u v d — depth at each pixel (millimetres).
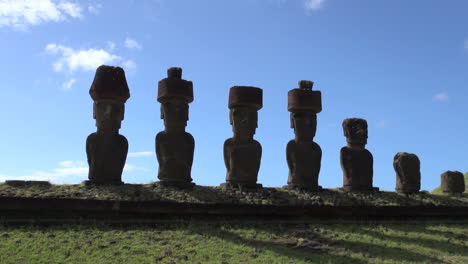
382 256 14828
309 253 14641
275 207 18391
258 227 17047
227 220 17531
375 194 21297
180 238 14992
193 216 17219
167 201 16969
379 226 18625
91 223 15648
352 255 14703
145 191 17469
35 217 15547
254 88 20391
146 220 16422
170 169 18797
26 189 16297
